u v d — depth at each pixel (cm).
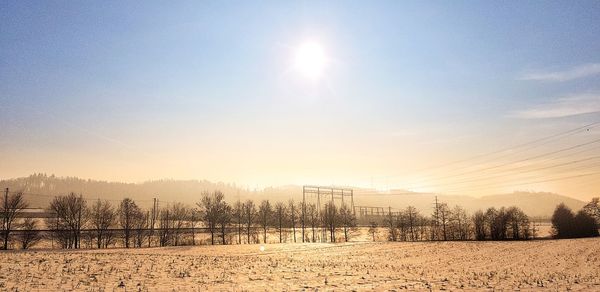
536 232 14388
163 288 2183
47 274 2634
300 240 12112
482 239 11775
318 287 2302
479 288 2242
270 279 2684
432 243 9038
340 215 13212
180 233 10556
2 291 1939
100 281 2422
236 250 6838
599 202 13238
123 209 10369
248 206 12162
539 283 2464
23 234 8238
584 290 2123
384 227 15425
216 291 2098
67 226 9250
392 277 2844
